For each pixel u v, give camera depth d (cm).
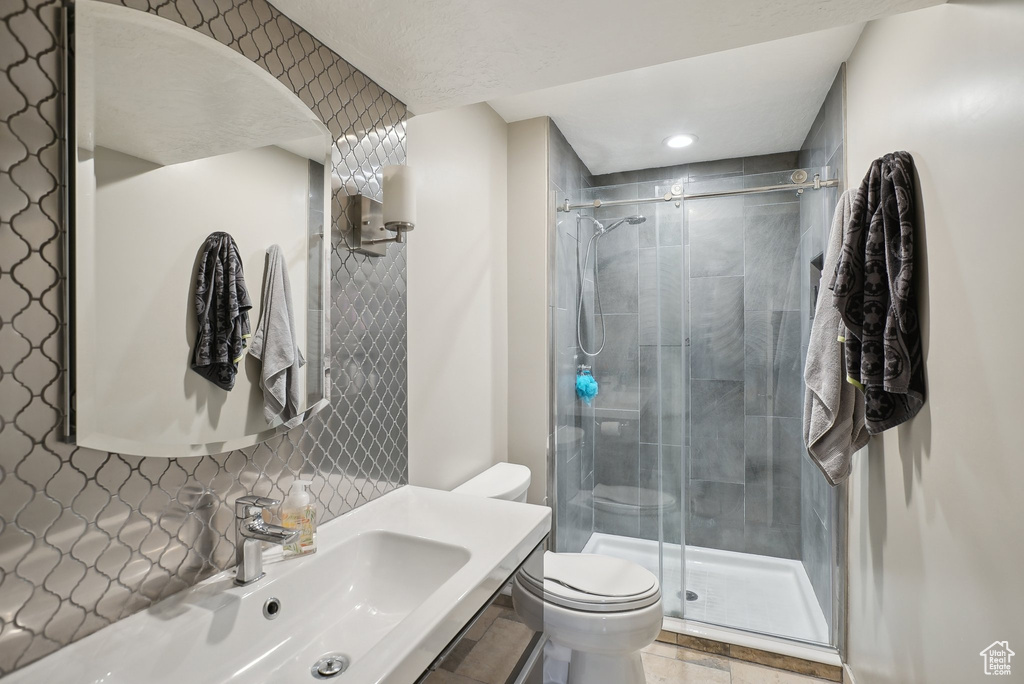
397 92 152
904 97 143
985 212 99
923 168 128
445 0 109
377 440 148
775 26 123
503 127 248
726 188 236
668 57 136
